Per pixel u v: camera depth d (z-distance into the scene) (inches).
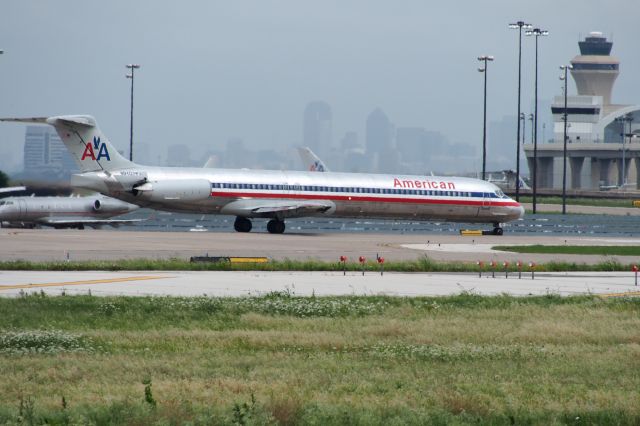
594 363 2984.7
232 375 2704.2
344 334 3469.5
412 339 3398.1
